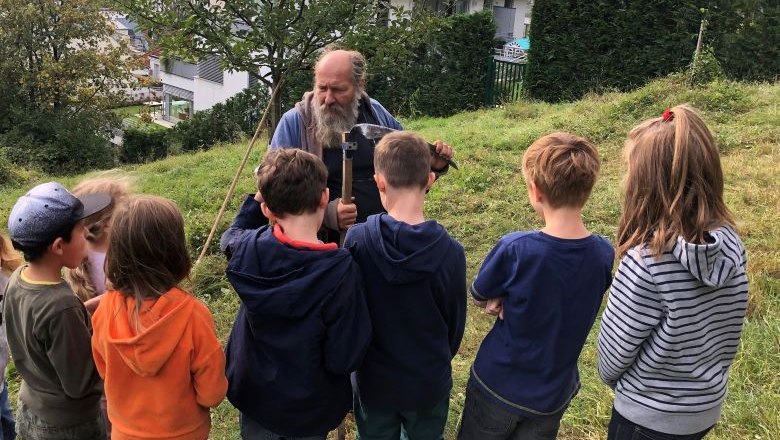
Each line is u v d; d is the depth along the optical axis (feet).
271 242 6.49
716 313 5.98
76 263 7.20
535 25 45.47
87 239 8.23
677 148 5.80
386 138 7.15
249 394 6.95
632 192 6.18
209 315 6.83
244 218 7.94
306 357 6.57
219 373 6.77
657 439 6.27
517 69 49.52
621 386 6.53
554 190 6.66
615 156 25.31
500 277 7.05
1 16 67.31
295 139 9.71
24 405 7.48
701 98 29.60
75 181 41.37
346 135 8.21
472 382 7.57
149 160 66.23
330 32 20.77
